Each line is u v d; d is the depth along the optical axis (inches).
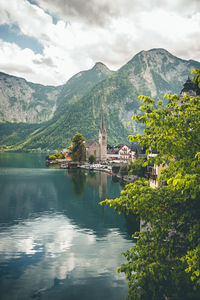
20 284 970.7
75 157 6668.3
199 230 446.3
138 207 490.6
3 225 1712.6
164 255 495.5
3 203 2381.9
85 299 879.1
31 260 1170.6
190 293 479.2
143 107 489.7
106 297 890.7
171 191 485.7
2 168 5782.5
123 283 981.8
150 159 499.8
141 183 541.6
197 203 456.8
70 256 1214.3
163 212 487.5
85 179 4111.7
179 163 457.1
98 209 2187.5
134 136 508.4
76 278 1013.2
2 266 1112.2
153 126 474.6
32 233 1547.7
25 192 2933.1
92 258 1189.1
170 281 477.7
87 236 1496.1
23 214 2003.0
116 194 2861.7
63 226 1700.3
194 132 461.1
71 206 2294.5
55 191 3019.2
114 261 1160.2
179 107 484.4
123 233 1557.6
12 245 1348.4
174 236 489.4
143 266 494.6
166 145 462.0
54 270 1076.5
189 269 390.6
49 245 1352.1
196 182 361.7
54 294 907.4
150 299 474.0
